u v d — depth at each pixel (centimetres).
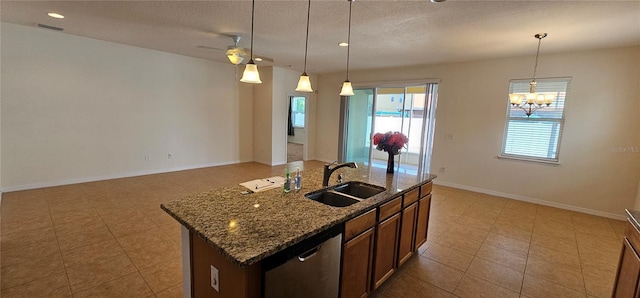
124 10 306
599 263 276
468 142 520
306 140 777
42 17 343
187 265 170
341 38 381
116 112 501
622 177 393
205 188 478
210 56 580
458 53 446
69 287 215
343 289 181
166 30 379
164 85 557
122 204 388
